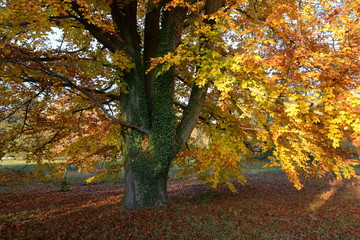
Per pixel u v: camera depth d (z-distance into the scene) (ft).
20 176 28.66
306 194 40.40
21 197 41.47
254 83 20.02
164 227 20.74
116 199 36.68
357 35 15.81
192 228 20.86
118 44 25.89
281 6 17.30
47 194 45.06
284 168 22.48
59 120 24.20
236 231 20.74
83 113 31.73
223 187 48.24
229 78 19.39
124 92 25.73
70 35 28.63
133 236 18.99
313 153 22.57
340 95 15.80
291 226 22.85
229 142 26.32
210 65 20.40
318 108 18.53
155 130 25.34
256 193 42.04
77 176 64.34
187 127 26.03
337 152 22.20
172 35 25.22
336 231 21.81
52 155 31.19
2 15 15.78
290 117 21.63
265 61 17.01
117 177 32.32
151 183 25.54
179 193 43.91
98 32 24.73
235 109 26.76
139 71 26.55
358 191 41.37
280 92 18.67
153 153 25.16
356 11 16.87
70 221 23.24
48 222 23.27
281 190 45.19
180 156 27.45
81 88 22.75
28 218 25.53
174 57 20.01
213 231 20.48
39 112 29.63
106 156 31.22
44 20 18.28
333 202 33.40
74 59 23.76
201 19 25.03
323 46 19.17
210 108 28.71
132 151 25.63
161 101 25.46
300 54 16.44
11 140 29.91
